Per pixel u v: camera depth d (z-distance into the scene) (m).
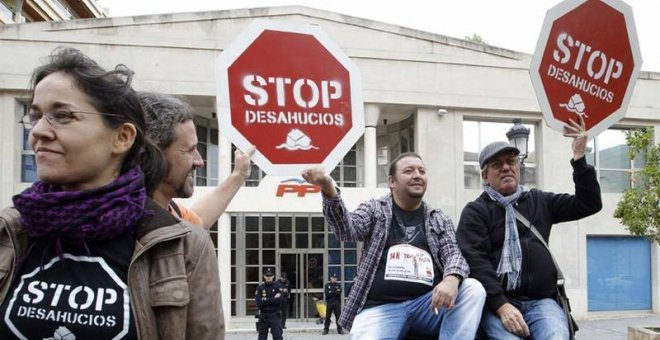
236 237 18.94
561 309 2.93
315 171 2.52
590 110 2.85
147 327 1.45
